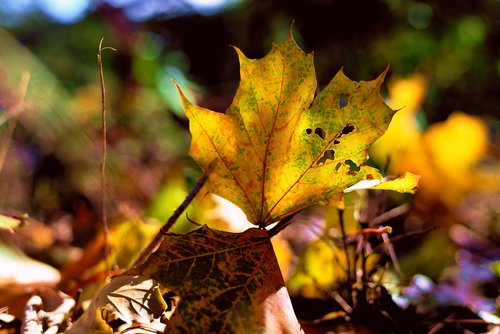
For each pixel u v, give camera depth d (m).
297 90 0.31
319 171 0.32
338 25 1.46
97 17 1.60
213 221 0.51
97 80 1.30
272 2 1.55
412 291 0.43
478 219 0.87
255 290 0.29
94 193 0.84
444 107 1.39
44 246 0.62
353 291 0.38
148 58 1.29
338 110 0.32
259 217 0.33
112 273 0.38
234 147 0.32
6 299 0.38
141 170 0.95
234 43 1.62
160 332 0.29
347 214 0.44
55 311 0.34
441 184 0.76
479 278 0.57
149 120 1.13
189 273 0.29
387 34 1.48
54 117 0.90
